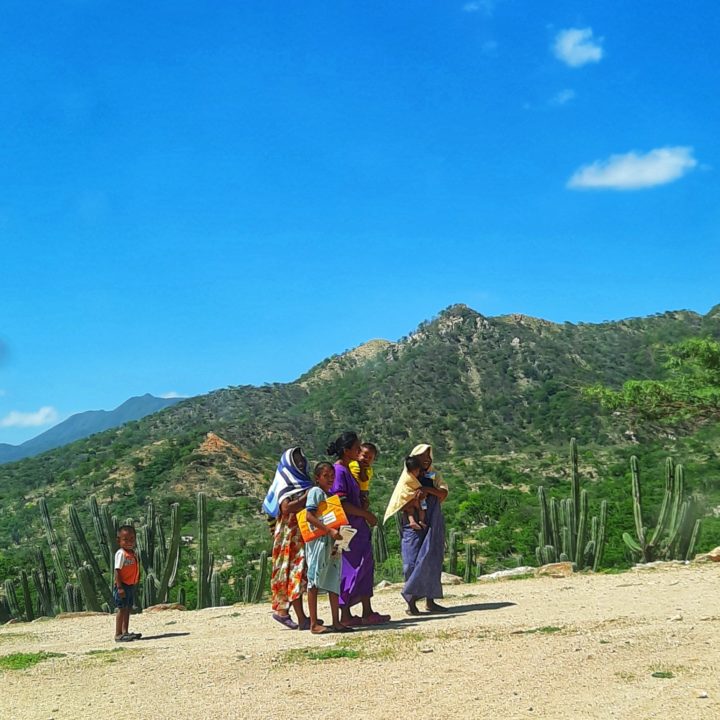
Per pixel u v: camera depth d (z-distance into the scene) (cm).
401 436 14988
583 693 634
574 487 2098
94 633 1168
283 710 650
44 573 2778
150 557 2531
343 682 717
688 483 3397
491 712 605
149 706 695
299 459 1023
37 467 13500
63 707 716
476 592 1223
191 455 10981
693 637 785
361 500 988
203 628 1104
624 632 827
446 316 19788
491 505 6350
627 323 19512
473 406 15812
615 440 12225
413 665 754
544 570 1430
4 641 1155
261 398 18325
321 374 19912
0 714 707
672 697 607
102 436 15712
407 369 17575
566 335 19112
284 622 1038
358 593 970
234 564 5028
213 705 681
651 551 2020
